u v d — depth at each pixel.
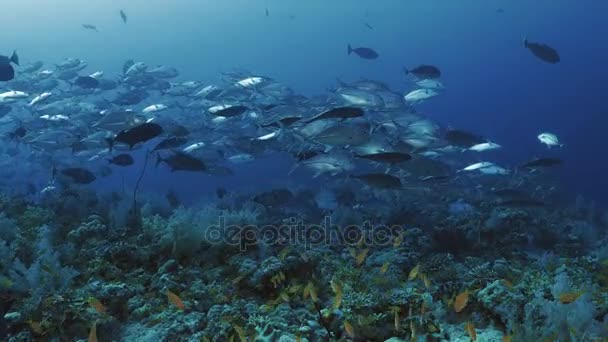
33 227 8.12
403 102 9.26
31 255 6.63
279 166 26.44
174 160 8.91
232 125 12.67
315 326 4.57
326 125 7.52
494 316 4.61
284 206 9.70
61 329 4.63
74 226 8.58
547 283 5.06
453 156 13.72
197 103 14.03
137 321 5.08
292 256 5.86
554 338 3.92
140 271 6.39
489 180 15.02
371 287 5.49
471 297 4.88
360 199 10.84
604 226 12.97
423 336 4.38
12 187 13.89
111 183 26.88
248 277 5.75
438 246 8.58
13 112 13.38
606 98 73.50
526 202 9.32
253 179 25.08
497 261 6.62
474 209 10.74
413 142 8.94
